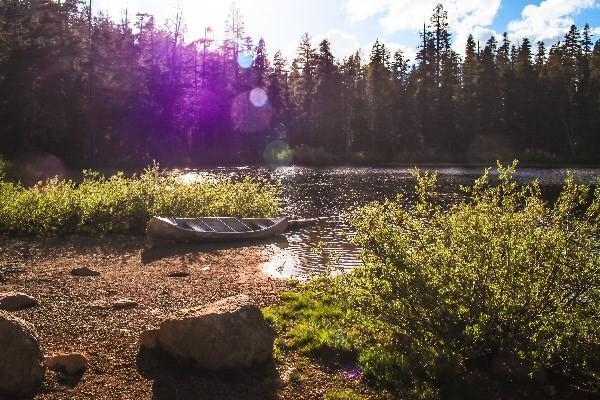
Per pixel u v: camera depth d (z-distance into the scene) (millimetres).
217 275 11133
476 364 5863
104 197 16531
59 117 47156
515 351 5699
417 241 6137
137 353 6051
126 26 63875
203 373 5605
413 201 26891
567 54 79625
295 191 32875
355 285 6418
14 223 15289
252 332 5914
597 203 5797
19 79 44094
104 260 12430
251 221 17766
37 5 47281
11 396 4977
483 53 80312
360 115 75375
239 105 69688
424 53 76312
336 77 76500
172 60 63500
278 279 10852
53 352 6086
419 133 74125
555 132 71500
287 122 74625
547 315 5523
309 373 5840
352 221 6570
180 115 61719
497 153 68188
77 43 49438
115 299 8609
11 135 44156
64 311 7785
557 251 5496
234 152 67625
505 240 5734
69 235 15289
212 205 18125
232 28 73438
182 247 14500
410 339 6250
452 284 5727
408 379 5676
